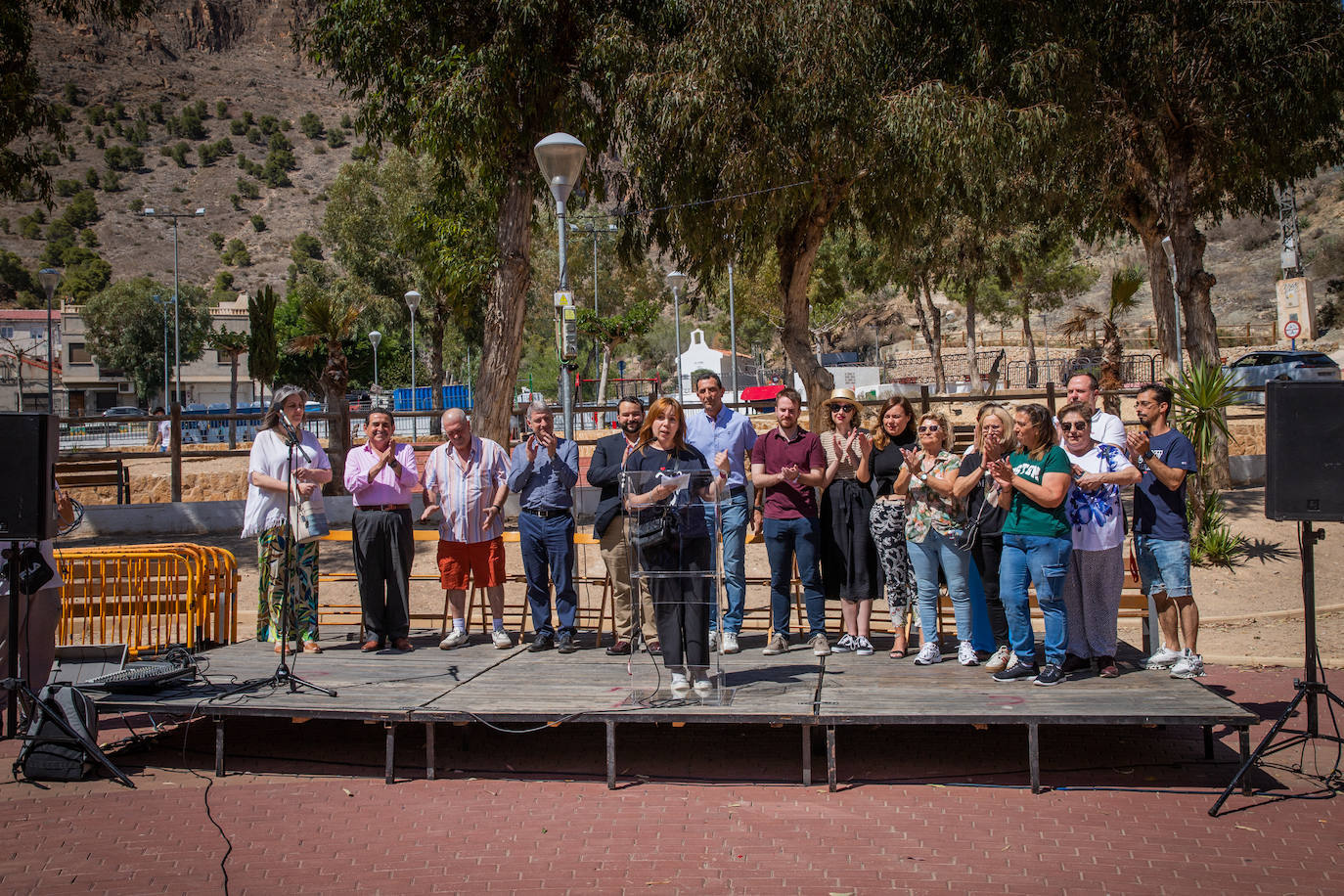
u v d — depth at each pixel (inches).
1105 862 180.9
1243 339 1979.6
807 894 169.5
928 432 267.9
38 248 5935.0
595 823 202.8
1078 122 574.9
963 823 200.4
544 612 301.9
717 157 543.8
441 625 377.4
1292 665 326.3
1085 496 255.9
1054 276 1624.0
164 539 529.7
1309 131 623.8
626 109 551.2
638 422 293.4
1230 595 424.2
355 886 174.2
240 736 272.2
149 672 246.7
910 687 243.6
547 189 611.5
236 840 195.0
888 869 178.9
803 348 616.7
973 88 562.6
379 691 246.8
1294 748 244.8
